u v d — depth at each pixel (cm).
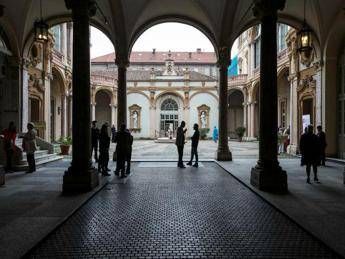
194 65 6494
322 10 1675
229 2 1606
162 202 838
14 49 1789
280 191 950
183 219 687
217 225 645
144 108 4919
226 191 979
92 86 4188
